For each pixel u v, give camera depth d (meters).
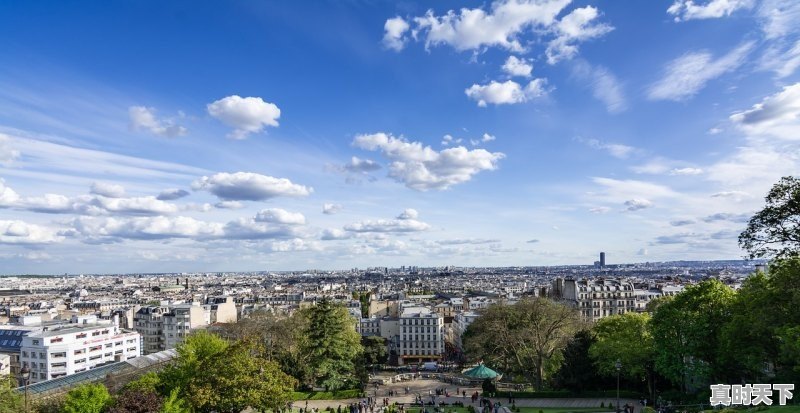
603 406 93.69
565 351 113.00
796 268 66.88
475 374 109.06
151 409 64.62
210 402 70.62
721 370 84.62
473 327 150.62
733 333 75.44
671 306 89.12
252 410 92.50
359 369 129.88
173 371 84.50
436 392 118.88
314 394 116.00
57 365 159.25
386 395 120.94
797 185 66.88
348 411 98.00
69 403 65.75
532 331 123.81
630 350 95.00
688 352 85.31
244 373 74.31
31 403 77.88
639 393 101.44
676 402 86.56
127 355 183.50
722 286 88.31
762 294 71.38
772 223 69.88
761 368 81.06
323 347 120.94
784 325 63.34
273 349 130.38
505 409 90.94
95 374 104.69
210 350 86.62
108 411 62.44
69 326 180.25
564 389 110.50
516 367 138.12
